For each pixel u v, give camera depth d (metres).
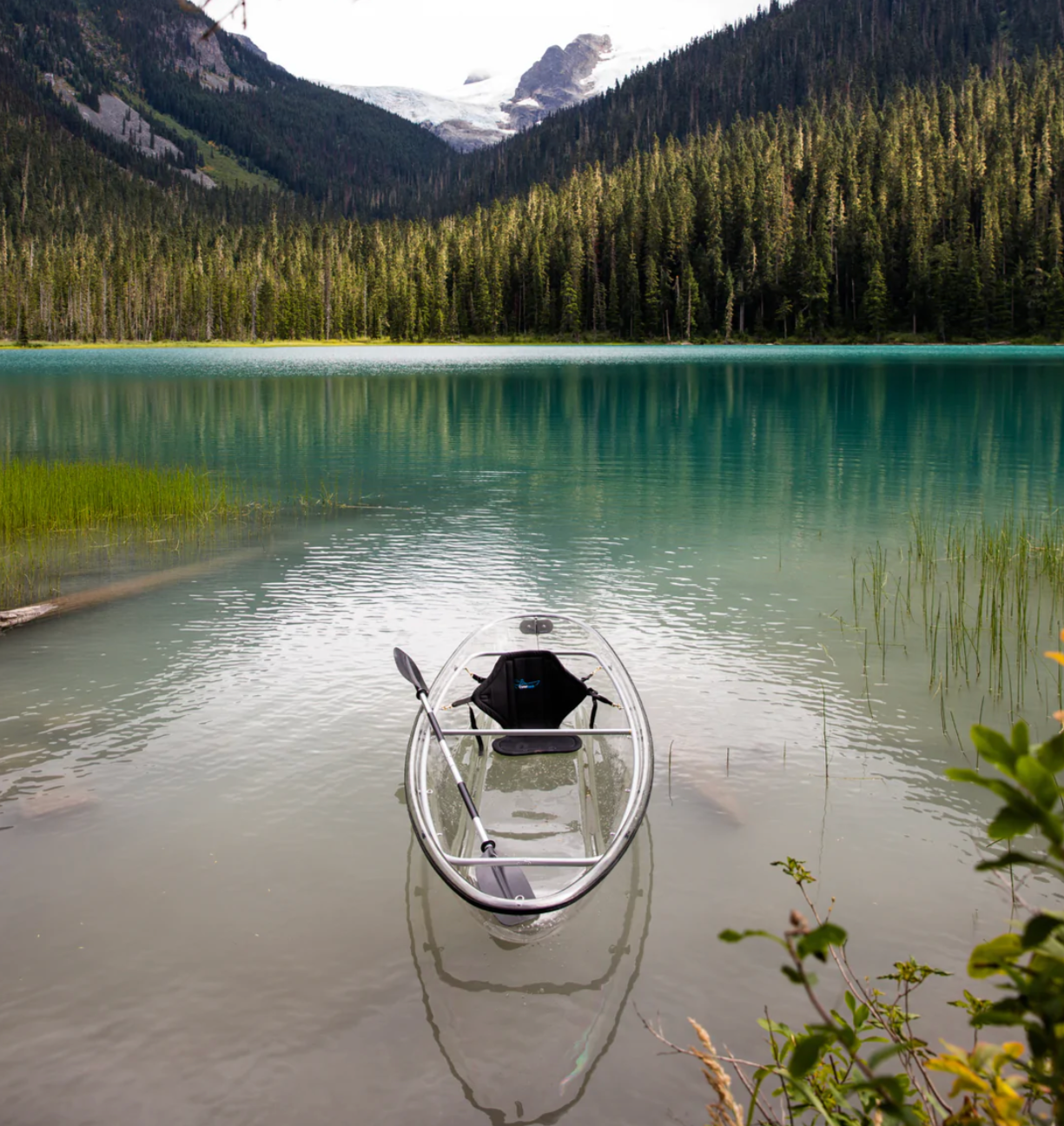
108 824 5.39
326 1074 3.54
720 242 118.00
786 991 3.95
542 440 25.12
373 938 4.33
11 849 5.11
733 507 15.38
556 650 7.19
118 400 39.94
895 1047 1.29
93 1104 3.43
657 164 147.88
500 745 5.91
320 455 22.47
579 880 4.28
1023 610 8.23
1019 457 20.89
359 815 5.51
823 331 111.44
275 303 137.88
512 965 4.14
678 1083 3.47
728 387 45.69
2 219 192.25
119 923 4.45
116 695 7.39
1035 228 103.81
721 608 9.68
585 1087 3.47
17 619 9.38
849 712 6.97
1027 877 4.76
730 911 4.51
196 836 5.26
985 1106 1.27
